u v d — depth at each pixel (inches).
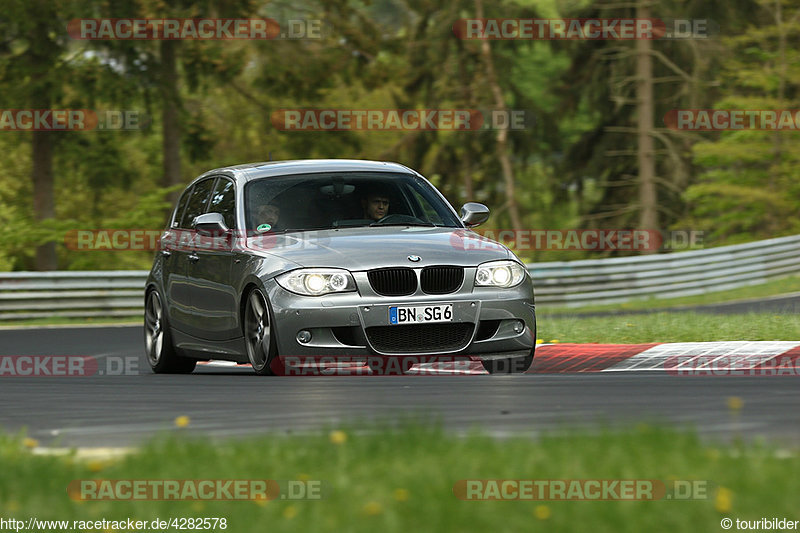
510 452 668.7
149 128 4918.8
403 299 1213.1
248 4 4726.9
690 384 1135.0
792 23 5378.9
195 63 4805.6
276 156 5708.7
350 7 5191.9
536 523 511.5
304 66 4958.2
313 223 1343.5
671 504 542.0
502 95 5944.9
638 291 3759.8
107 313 3373.5
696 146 5442.9
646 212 5182.1
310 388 1127.6
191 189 1573.6
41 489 630.5
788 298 3373.5
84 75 4579.2
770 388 1087.0
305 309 1207.6
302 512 547.2
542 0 5585.6
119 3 4522.6
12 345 2245.3
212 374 1401.3
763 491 556.7
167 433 866.1
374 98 6082.7
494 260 1267.2
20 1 4355.3
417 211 1389.0
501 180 5910.4
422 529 509.0
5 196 6190.9
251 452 699.4
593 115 6008.9
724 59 5457.7
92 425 934.4
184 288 1448.1
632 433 717.9
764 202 5580.7
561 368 1544.0
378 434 734.5
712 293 3848.4
